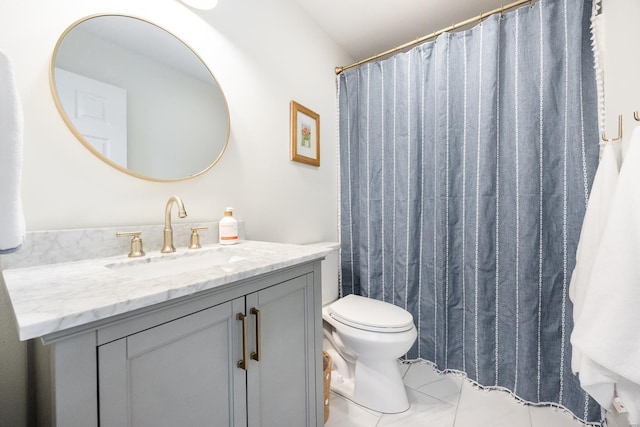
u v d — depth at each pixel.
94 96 0.89
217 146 1.22
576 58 1.27
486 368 1.49
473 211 1.54
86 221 0.87
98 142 0.89
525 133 1.39
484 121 1.49
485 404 1.37
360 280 1.97
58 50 0.82
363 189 1.95
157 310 0.54
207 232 1.17
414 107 1.75
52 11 0.81
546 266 1.37
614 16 1.12
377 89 1.90
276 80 1.54
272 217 1.52
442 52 1.62
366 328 1.29
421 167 1.76
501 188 1.48
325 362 1.33
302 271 0.92
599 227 1.04
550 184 1.36
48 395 0.49
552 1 1.34
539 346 1.37
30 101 0.77
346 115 2.04
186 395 0.59
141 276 0.86
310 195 1.81
